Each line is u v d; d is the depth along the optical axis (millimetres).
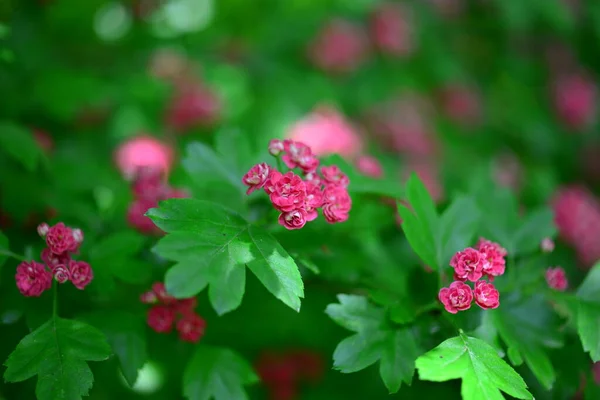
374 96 3795
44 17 3143
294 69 3707
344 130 3043
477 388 1216
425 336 1486
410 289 1571
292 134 3129
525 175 3820
